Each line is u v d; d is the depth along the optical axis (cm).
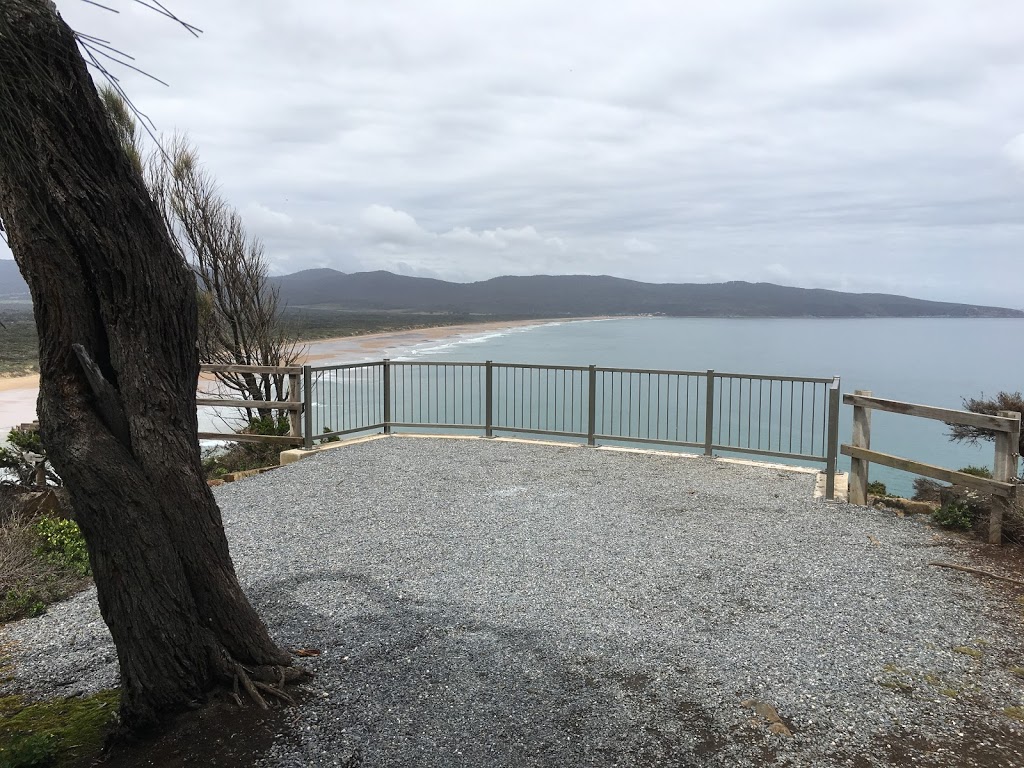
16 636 443
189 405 318
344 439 1116
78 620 466
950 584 501
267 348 1353
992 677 366
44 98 250
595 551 579
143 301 291
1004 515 591
